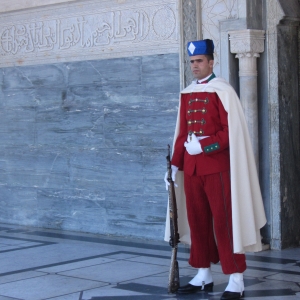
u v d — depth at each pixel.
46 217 9.95
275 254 7.50
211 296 5.70
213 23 7.94
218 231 5.61
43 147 9.93
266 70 7.75
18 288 6.08
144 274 6.58
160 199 8.59
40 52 9.92
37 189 10.03
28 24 10.09
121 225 9.03
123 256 7.59
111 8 9.05
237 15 7.68
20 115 10.20
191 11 8.15
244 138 5.60
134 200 8.87
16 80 10.24
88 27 9.32
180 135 5.91
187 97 5.83
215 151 5.57
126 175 8.94
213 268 6.88
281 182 7.73
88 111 9.33
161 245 8.32
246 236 5.51
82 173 9.45
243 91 7.69
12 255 7.74
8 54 10.36
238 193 5.49
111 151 9.09
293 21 7.86
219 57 7.89
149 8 8.63
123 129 8.95
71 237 9.05
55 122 9.75
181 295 5.75
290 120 7.88
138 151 8.80
